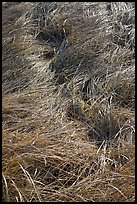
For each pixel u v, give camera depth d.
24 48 4.14
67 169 2.94
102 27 4.49
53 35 4.57
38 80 3.79
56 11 4.79
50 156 2.90
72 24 4.60
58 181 2.86
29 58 4.00
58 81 3.88
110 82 3.78
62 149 3.00
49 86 3.72
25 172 2.76
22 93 3.55
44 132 3.15
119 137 3.23
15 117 3.30
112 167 3.00
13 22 4.52
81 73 3.91
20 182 2.76
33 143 2.97
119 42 4.47
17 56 3.99
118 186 2.81
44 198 2.71
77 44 4.25
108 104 3.54
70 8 4.85
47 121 3.30
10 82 3.69
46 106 3.46
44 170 2.90
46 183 2.86
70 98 3.59
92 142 3.21
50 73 3.89
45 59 4.18
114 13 4.82
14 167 2.80
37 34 4.48
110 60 4.07
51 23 4.64
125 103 3.67
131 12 4.87
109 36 4.46
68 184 2.87
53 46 4.39
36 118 3.30
